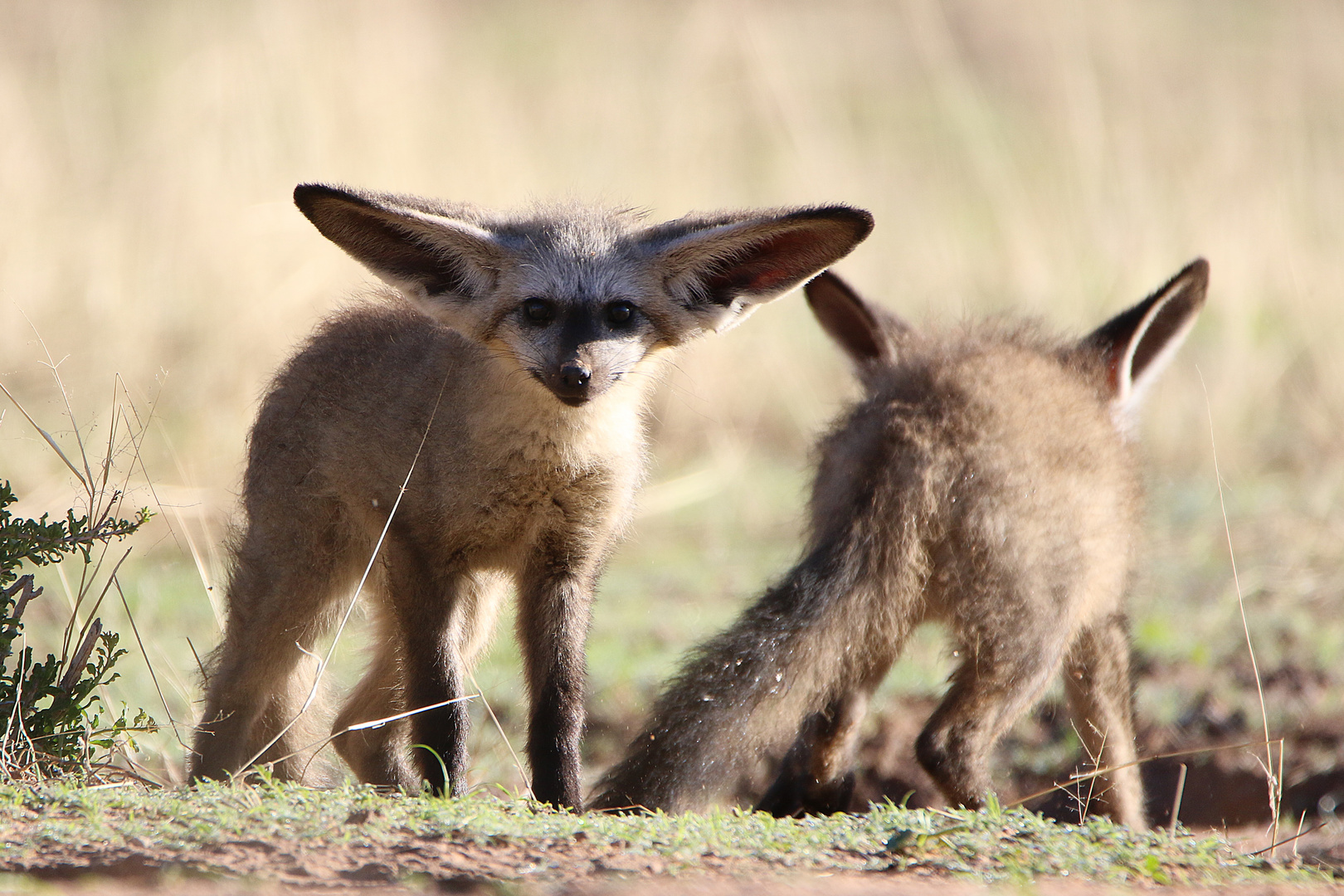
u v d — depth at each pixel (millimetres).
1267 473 17750
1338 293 20031
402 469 8648
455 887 5344
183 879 5297
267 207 18703
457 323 8891
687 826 6406
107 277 17688
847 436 9688
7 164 19062
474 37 30328
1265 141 24203
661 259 9141
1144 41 28219
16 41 28625
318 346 9523
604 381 8555
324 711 10008
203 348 17172
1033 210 22203
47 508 13148
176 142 19688
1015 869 6027
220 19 22953
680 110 22984
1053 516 9164
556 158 21219
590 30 31812
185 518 14094
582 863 5723
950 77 26984
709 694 8508
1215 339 20156
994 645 9062
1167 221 21172
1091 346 10852
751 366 19734
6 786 6527
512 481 8617
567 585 8930
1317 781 10422
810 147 23641
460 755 8273
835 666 8914
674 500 16844
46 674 7582
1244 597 13594
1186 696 11586
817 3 42219
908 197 24719
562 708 8633
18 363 16891
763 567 15281
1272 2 38156
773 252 9359
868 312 10984
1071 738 11039
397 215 8555
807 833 6508
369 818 6133
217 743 8914
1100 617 9852
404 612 8648
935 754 8984
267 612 9172
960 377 9531
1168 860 6410
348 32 21234
